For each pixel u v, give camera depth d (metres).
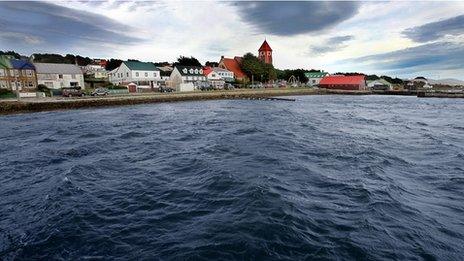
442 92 84.06
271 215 9.73
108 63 118.19
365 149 19.30
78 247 8.41
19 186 13.20
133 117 37.56
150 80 88.06
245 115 39.41
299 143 21.08
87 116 39.00
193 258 7.64
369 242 8.34
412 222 9.60
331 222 9.42
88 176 14.27
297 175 13.96
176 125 30.31
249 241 8.28
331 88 113.31
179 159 17.20
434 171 14.92
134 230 9.24
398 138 23.34
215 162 16.25
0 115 41.53
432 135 24.66
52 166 16.12
